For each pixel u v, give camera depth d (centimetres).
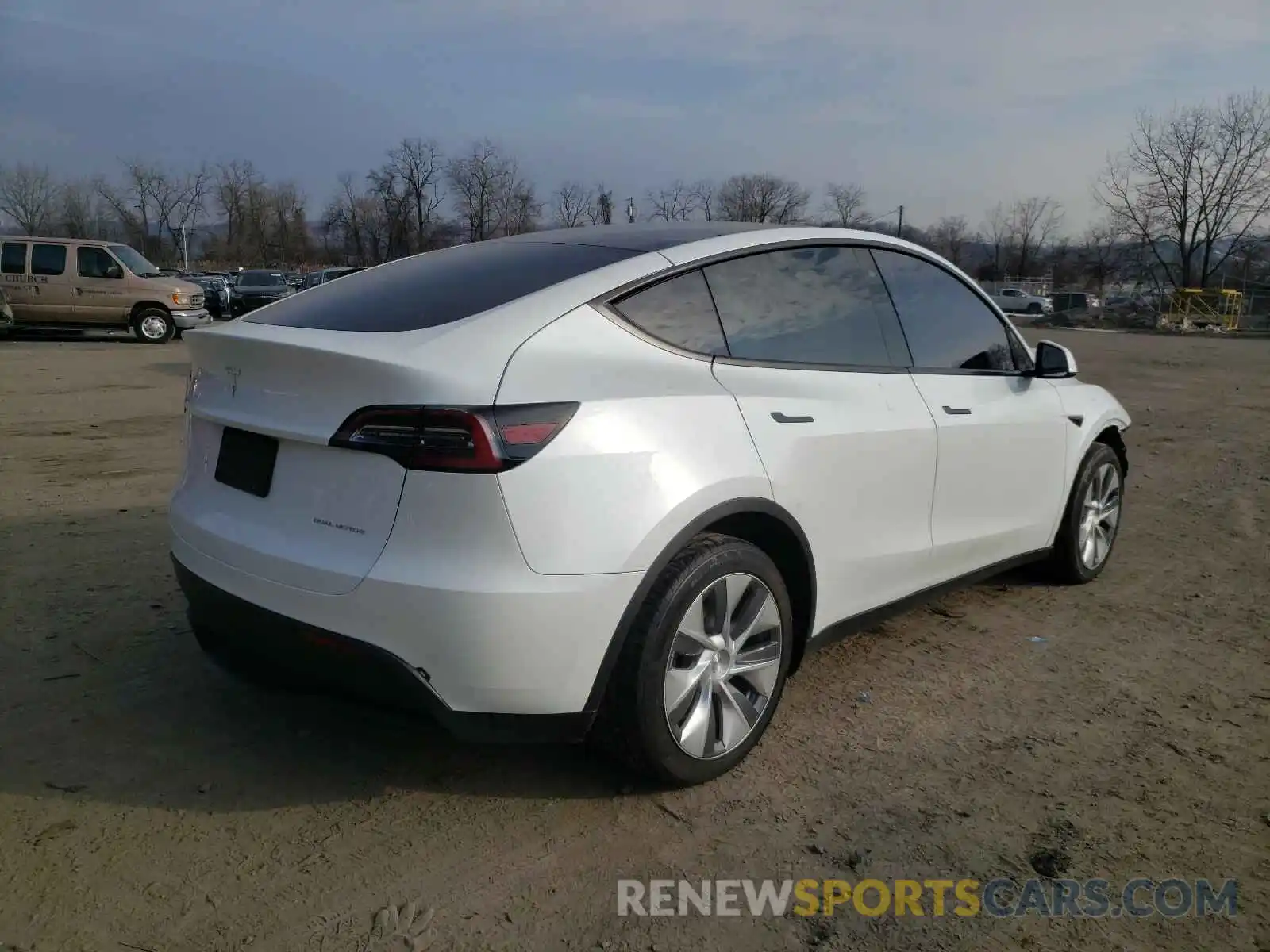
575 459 258
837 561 335
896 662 399
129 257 1973
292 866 260
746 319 321
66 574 476
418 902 247
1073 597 482
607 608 263
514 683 254
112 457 776
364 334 276
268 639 274
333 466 262
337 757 315
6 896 245
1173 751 328
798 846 273
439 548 249
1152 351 2655
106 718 336
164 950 228
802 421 318
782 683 320
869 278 373
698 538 289
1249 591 494
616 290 292
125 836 271
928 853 271
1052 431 447
